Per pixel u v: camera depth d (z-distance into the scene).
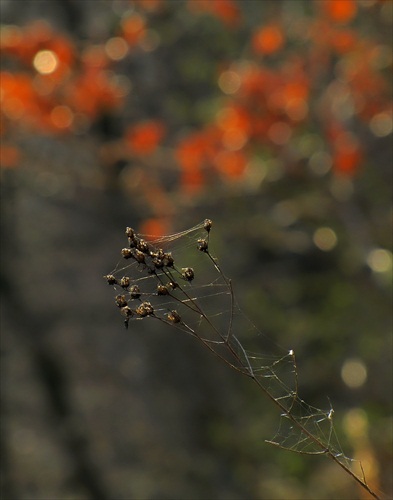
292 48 8.88
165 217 8.69
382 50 8.48
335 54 8.38
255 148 8.57
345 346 10.95
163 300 6.46
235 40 10.38
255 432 11.99
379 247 9.19
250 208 9.75
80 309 14.69
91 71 8.02
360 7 8.74
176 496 12.02
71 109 7.99
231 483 11.56
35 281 14.32
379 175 10.04
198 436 12.98
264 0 9.83
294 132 8.63
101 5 11.16
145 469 12.84
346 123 8.73
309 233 10.48
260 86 8.23
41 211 14.34
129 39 8.46
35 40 7.77
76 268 14.73
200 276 12.23
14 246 13.65
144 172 8.77
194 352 13.74
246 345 11.94
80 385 14.14
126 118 10.96
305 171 8.86
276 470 10.78
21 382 13.38
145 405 13.70
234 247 12.64
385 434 7.23
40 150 9.78
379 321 10.72
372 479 5.56
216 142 8.22
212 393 13.30
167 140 11.02
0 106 7.77
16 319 12.92
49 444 12.88
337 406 10.55
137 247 2.22
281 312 11.93
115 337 14.36
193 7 9.06
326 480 8.95
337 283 11.43
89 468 12.27
